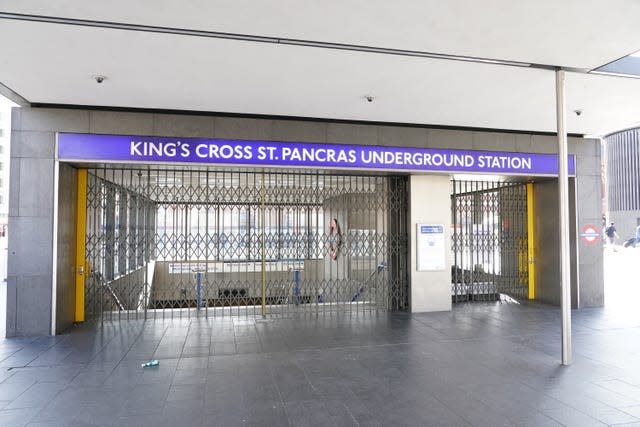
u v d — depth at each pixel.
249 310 8.54
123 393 4.39
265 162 7.55
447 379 4.77
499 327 7.25
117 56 4.99
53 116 6.94
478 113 7.46
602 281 9.16
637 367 5.15
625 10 4.02
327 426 3.66
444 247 8.73
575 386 4.54
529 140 8.76
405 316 8.17
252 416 3.85
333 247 9.41
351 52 4.93
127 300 9.55
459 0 3.84
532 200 10.10
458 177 9.05
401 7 3.95
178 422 3.74
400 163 8.12
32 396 4.32
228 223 13.23
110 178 9.10
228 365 5.27
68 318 7.32
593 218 9.16
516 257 10.09
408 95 6.47
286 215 10.88
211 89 6.16
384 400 4.20
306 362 5.39
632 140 39.22
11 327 6.71
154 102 6.79
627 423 3.69
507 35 4.54
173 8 3.92
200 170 7.96
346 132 7.88
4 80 5.78
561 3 3.90
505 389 4.46
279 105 6.96
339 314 8.39
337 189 9.66
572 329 7.07
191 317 8.12
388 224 9.02
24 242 6.80
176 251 8.99
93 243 8.00
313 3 3.87
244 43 4.67
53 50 4.81
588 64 5.35
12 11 3.94
